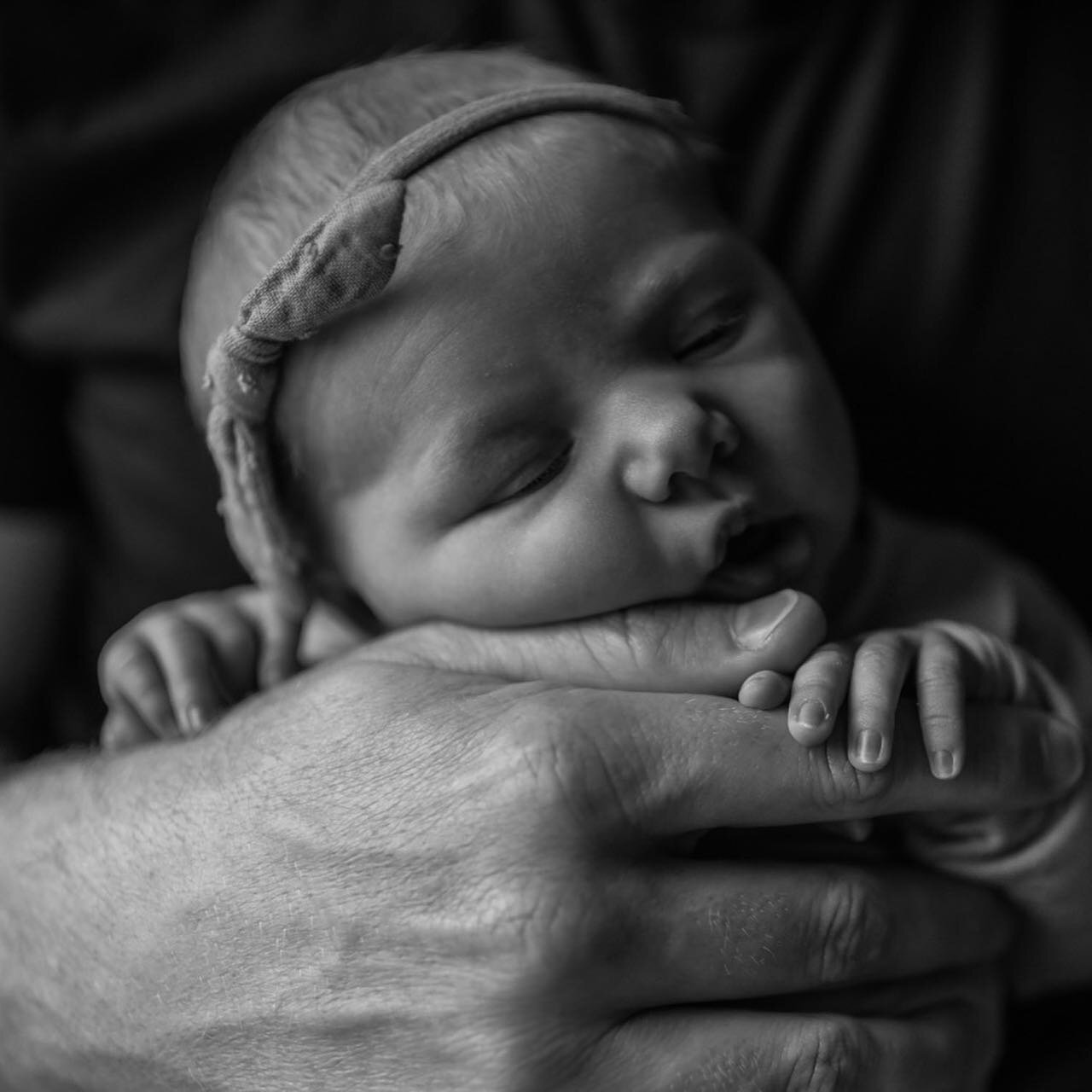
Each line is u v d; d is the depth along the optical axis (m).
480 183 0.83
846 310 1.14
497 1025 0.69
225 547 1.27
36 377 1.32
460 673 0.82
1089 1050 1.00
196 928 0.79
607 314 0.81
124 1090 0.84
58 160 1.25
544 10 1.21
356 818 0.76
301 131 0.94
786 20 1.17
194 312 0.98
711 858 0.81
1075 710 0.86
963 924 0.82
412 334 0.81
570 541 0.79
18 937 0.89
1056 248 1.12
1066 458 1.12
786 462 0.82
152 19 1.28
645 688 0.79
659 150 0.89
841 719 0.74
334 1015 0.74
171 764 0.88
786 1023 0.74
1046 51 1.14
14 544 1.30
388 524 0.86
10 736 1.32
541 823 0.70
